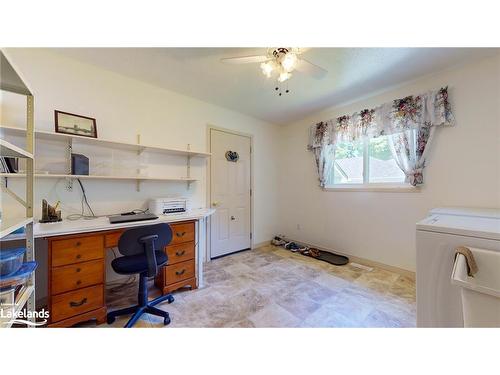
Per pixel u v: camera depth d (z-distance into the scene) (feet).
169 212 7.55
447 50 5.78
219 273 8.23
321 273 8.20
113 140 6.72
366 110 8.80
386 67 6.64
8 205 5.47
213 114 9.84
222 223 10.29
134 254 4.88
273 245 12.20
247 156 11.32
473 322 2.23
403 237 8.04
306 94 8.65
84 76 6.52
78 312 4.91
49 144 6.01
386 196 8.54
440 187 7.09
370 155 9.12
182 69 6.86
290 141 12.47
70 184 6.36
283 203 12.91
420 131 7.27
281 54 5.37
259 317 5.40
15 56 5.56
